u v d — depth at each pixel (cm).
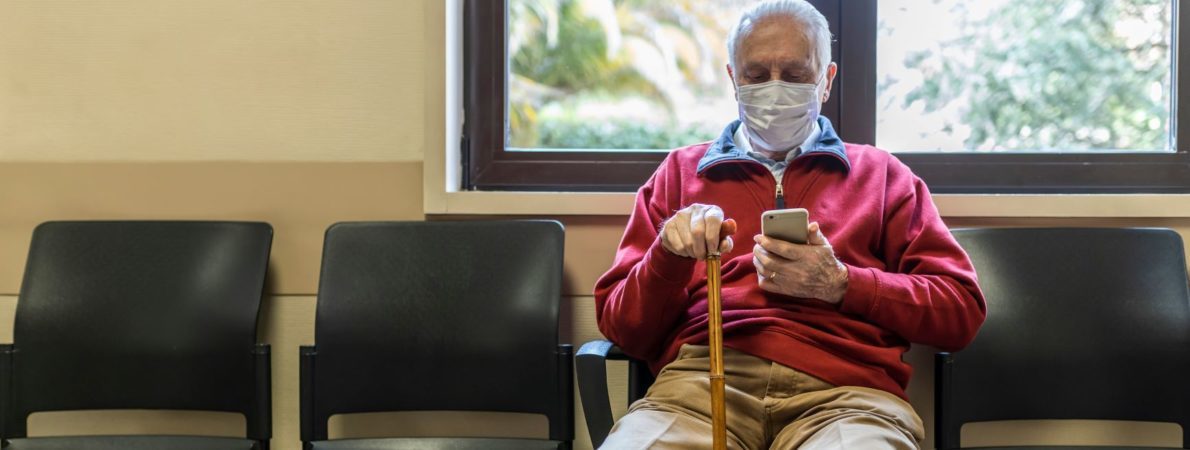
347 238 187
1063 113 203
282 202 202
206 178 202
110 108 203
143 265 189
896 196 168
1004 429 197
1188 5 199
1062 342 179
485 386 180
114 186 203
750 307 159
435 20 198
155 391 186
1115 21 202
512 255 184
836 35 203
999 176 201
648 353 165
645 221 172
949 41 203
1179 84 199
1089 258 182
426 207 198
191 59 202
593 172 206
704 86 207
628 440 139
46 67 203
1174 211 190
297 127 201
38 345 186
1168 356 177
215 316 186
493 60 208
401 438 171
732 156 167
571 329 198
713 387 133
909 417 149
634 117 208
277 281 201
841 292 152
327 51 201
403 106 200
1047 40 203
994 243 184
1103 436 195
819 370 152
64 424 204
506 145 209
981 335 179
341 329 183
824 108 204
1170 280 179
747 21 167
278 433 202
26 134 204
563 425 178
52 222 192
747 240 165
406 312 183
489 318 182
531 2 209
